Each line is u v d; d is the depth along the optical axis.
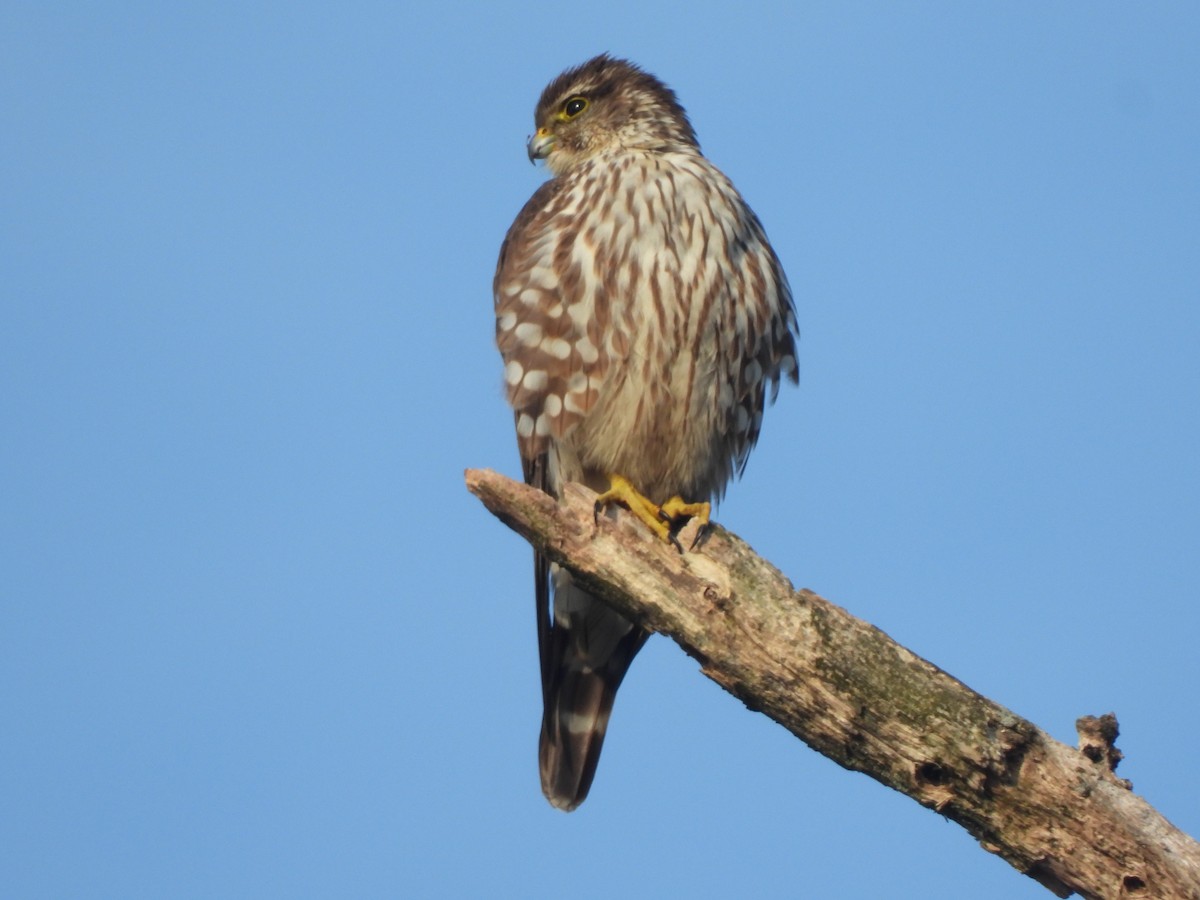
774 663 8.72
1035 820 8.18
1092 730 8.17
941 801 8.35
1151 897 7.96
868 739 8.51
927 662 8.51
